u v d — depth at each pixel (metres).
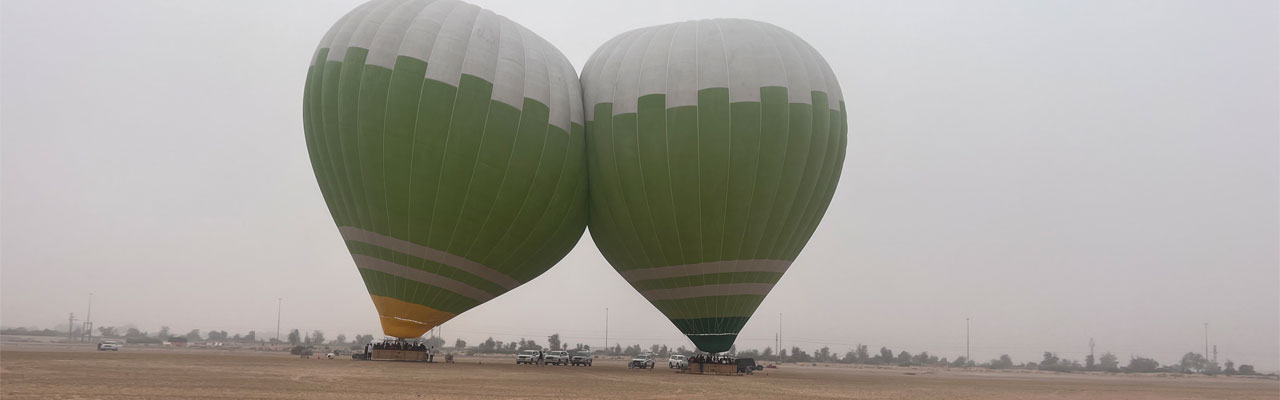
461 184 33.34
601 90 38.34
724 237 36.09
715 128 35.19
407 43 33.22
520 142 34.47
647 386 28.28
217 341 162.00
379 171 32.81
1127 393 36.50
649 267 38.56
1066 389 39.09
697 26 38.75
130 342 113.19
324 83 34.00
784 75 36.31
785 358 150.88
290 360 41.00
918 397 27.52
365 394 20.33
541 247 37.91
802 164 36.50
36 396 17.44
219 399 18.05
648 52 37.84
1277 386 57.62
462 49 33.91
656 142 35.78
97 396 17.97
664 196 35.91
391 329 36.03
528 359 50.91
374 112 32.56
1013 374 81.88
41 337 147.75
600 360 87.81
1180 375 104.44
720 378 36.38
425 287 35.12
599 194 38.22
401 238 33.84
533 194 35.50
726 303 37.69
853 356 163.38
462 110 33.09
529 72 35.66
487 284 37.12
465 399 20.06
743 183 35.28
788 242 38.19
